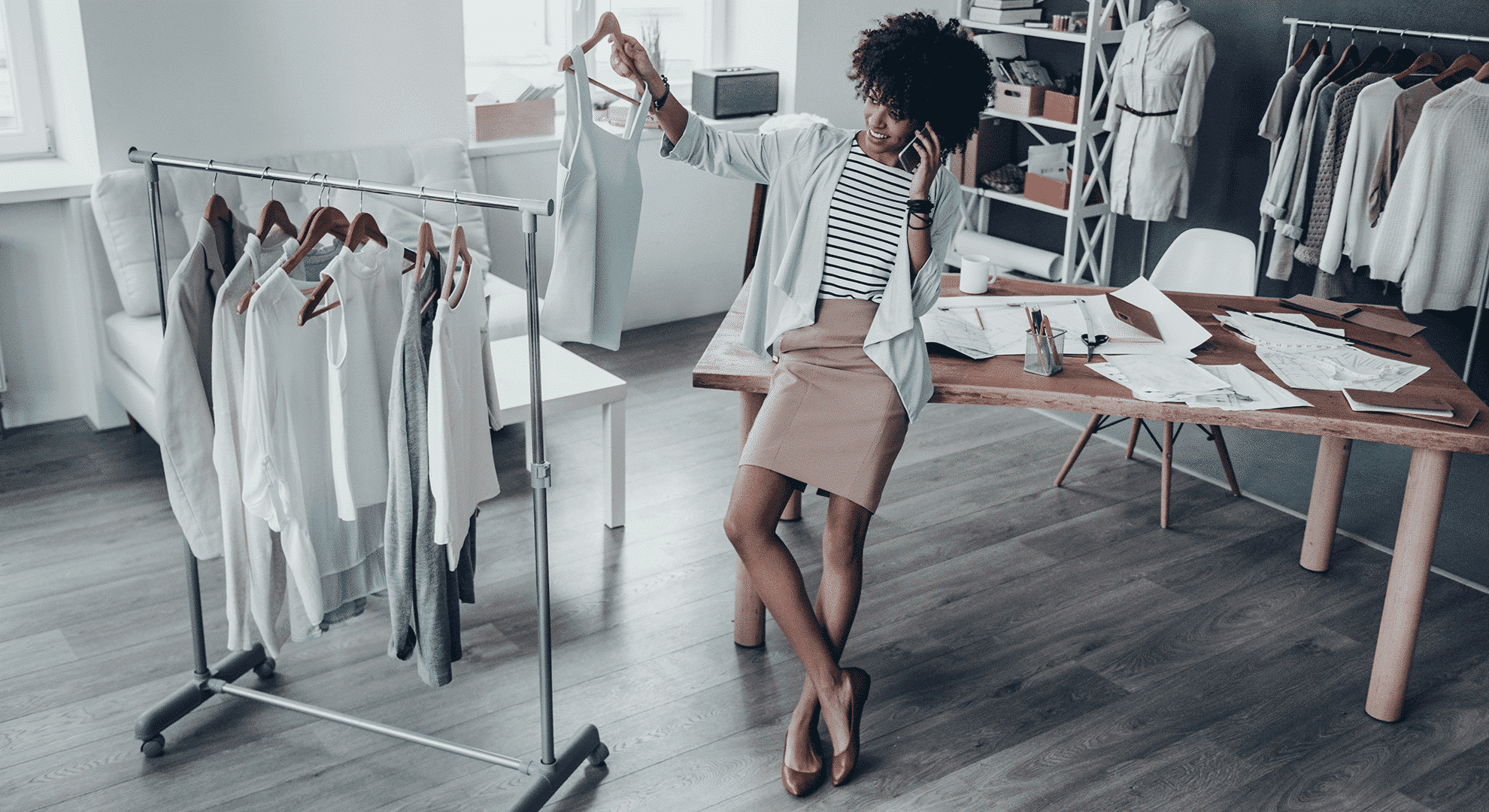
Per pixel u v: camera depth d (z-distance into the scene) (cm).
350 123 430
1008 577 329
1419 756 257
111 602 303
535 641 292
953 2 548
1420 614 258
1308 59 450
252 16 398
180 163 228
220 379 219
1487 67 404
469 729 259
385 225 415
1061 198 510
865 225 233
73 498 358
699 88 521
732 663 287
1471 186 415
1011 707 271
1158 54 464
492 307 407
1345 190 436
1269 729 265
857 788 243
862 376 236
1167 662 290
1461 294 429
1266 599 320
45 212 388
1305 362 281
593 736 246
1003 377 264
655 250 526
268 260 233
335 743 254
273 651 244
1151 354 282
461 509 224
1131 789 244
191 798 235
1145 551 345
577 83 220
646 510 363
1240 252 360
